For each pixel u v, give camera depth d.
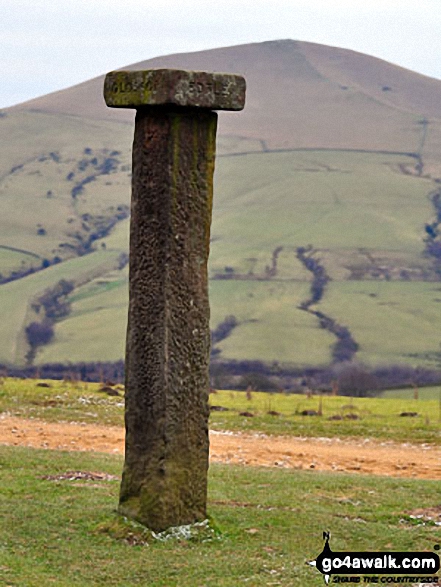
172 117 16.66
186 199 16.84
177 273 16.83
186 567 16.00
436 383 113.69
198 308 17.08
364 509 21.14
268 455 30.92
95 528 17.69
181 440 17.19
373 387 100.00
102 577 15.55
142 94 16.50
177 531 17.23
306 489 23.23
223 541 17.47
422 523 20.00
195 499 17.48
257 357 146.50
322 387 102.25
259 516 19.44
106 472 24.36
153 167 16.81
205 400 17.38
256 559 16.56
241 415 42.00
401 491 23.45
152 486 17.19
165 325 16.77
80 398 43.47
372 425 39.06
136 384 17.22
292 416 43.25
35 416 37.75
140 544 16.95
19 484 22.12
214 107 16.67
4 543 16.91
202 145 16.95
